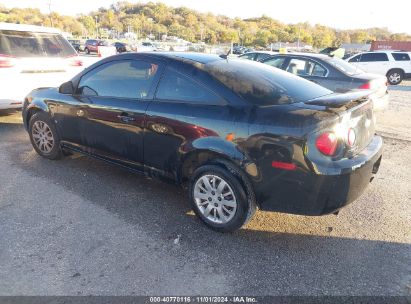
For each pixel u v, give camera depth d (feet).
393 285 8.72
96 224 11.07
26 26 21.95
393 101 38.24
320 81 25.64
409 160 17.84
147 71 12.27
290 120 9.27
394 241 10.55
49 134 15.88
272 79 11.75
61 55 23.16
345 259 9.68
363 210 12.39
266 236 10.69
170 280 8.71
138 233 10.66
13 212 11.62
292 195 9.48
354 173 9.37
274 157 9.37
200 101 10.84
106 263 9.25
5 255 9.42
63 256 9.47
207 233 10.78
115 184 13.98
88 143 14.10
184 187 11.79
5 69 20.40
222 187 10.44
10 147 18.10
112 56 13.50
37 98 15.88
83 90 14.12
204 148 10.33
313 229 11.12
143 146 12.09
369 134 10.91
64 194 13.02
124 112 12.34
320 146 9.02
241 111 9.99
